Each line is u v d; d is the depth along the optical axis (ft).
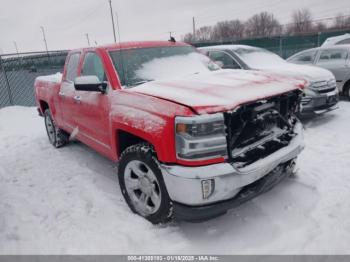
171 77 10.98
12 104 33.81
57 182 12.89
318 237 8.35
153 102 8.42
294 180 11.53
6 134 21.97
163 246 8.38
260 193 8.66
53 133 17.75
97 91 10.55
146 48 12.29
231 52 22.00
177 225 9.25
